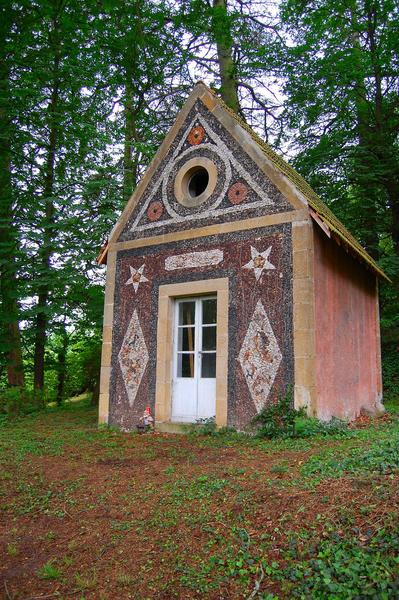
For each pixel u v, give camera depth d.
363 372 10.25
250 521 4.21
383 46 16.72
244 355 8.20
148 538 4.29
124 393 9.69
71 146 14.95
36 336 14.12
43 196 14.30
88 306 14.04
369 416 9.65
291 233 8.06
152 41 16.44
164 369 9.16
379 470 4.72
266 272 8.22
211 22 16.62
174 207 9.70
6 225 13.09
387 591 3.08
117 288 10.25
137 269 10.01
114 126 15.89
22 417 11.95
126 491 5.38
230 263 8.66
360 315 10.38
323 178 17.41
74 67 13.78
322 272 8.36
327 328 8.36
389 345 16.11
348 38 18.27
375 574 3.24
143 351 9.58
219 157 9.23
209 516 4.44
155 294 9.62
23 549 4.40
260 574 3.55
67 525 4.75
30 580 3.92
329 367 8.29
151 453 6.98
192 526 4.33
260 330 8.11
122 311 10.07
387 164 16.22
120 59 16.41
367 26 17.09
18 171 14.52
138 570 3.88
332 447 6.18
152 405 9.23
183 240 9.40
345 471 4.90
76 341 16.75
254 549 3.84
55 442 8.14
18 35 13.49
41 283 12.45
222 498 4.75
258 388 7.97
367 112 17.38
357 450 5.72
